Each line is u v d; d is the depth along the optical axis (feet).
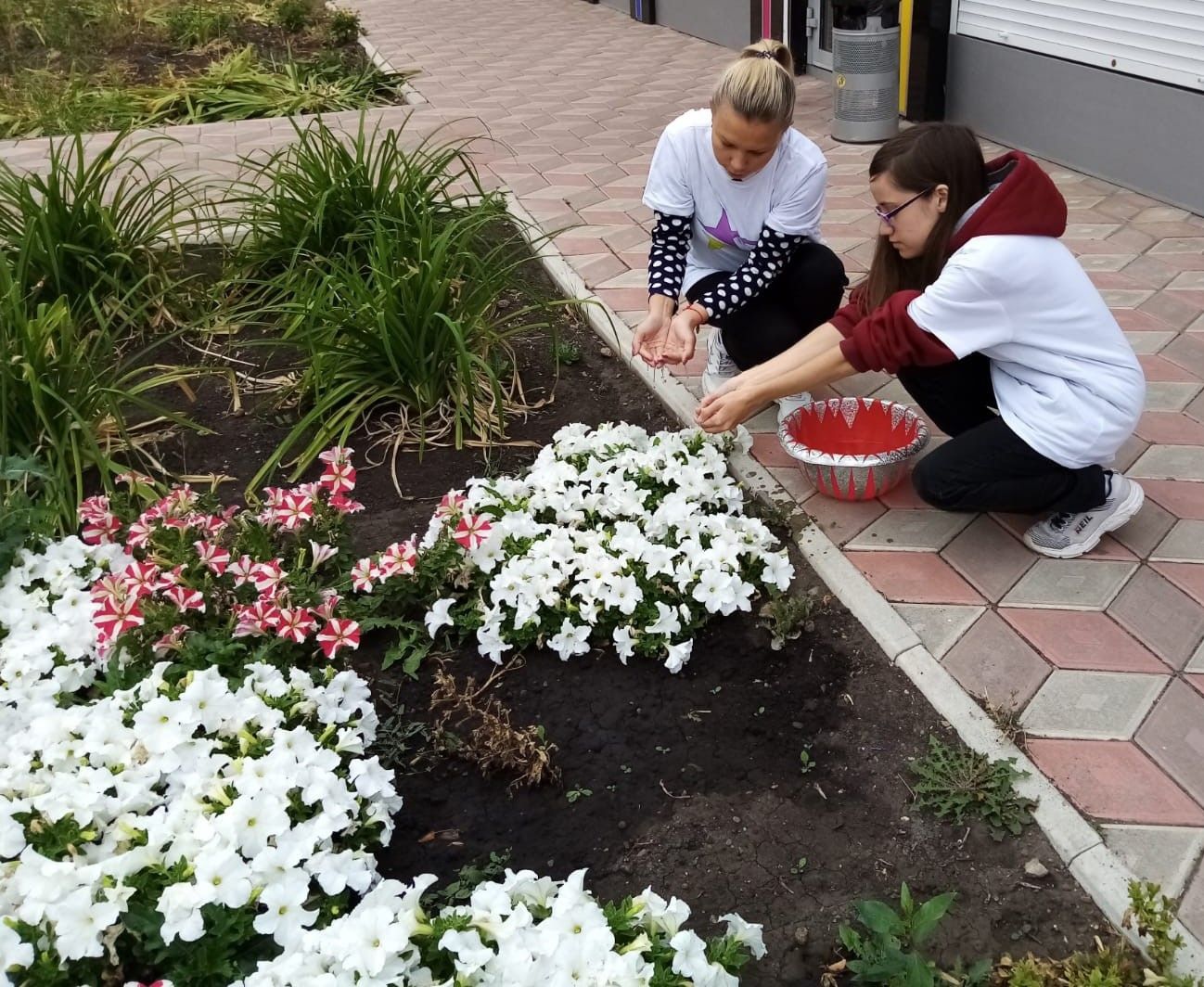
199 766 6.72
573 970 5.32
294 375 12.93
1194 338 12.46
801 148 10.37
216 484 10.98
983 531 9.60
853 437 10.55
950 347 8.17
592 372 13.10
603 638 8.75
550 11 39.78
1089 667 8.00
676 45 31.65
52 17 33.91
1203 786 7.00
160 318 14.42
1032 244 8.11
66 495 10.46
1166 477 10.04
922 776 7.27
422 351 11.83
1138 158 16.92
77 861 6.19
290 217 14.64
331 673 7.81
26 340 10.86
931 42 20.22
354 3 44.29
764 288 10.62
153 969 5.91
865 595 8.86
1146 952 6.02
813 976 6.20
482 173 20.13
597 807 7.33
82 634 8.40
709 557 8.80
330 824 6.32
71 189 15.92
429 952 5.63
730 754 7.67
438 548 8.93
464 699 8.10
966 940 6.31
